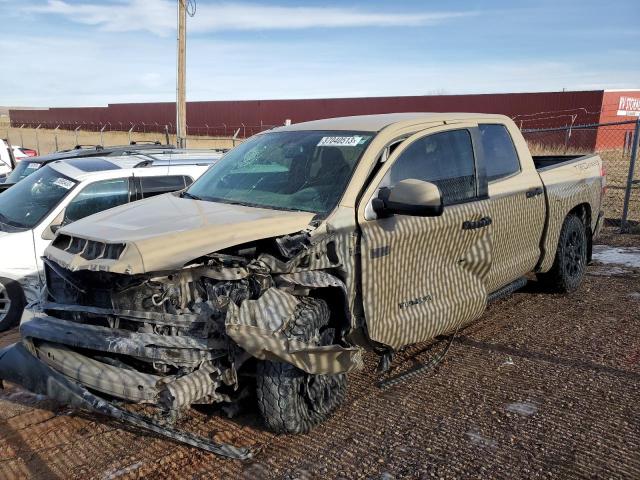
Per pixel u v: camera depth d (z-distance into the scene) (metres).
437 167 4.51
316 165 4.29
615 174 16.58
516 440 3.61
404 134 4.40
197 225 3.48
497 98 32.94
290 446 3.60
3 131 46.53
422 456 3.47
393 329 4.03
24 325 3.68
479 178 4.83
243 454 3.49
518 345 5.06
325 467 3.39
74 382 3.40
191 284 3.39
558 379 4.40
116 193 6.70
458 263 4.59
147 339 3.26
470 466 3.36
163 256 3.20
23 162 9.06
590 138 27.23
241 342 3.21
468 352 4.95
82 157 7.67
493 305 6.13
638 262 7.83
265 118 41.62
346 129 4.55
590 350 4.91
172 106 45.12
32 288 6.06
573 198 6.11
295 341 3.33
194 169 7.32
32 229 6.08
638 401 4.04
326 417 3.85
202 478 3.34
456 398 4.15
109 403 3.35
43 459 3.57
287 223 3.62
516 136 5.54
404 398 4.17
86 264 3.32
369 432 3.73
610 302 6.14
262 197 4.25
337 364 3.39
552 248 5.86
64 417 4.08
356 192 3.95
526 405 4.03
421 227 4.17
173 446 3.68
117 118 50.47
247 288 3.43
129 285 3.37
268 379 3.50
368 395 4.22
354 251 3.82
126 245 3.24
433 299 4.34
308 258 3.59
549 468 3.32
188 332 3.30
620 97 29.92
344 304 3.73
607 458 3.40
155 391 3.18
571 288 6.38
